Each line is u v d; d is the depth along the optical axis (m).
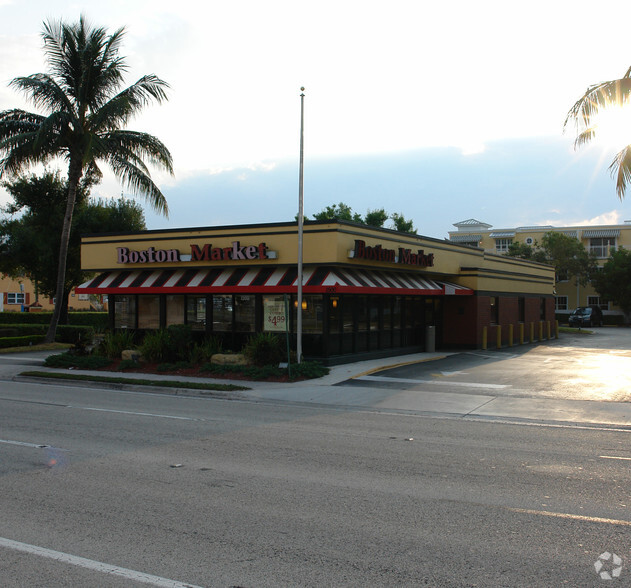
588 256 59.09
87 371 20.38
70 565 5.07
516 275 33.03
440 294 25.67
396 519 6.18
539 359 23.78
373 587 4.66
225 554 5.29
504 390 16.02
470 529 5.90
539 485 7.43
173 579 4.80
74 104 26.30
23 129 25.34
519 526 5.98
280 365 19.61
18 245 34.91
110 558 5.22
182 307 23.41
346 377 18.11
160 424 11.66
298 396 15.34
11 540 5.65
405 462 8.61
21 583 4.73
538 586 4.68
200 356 20.28
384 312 23.70
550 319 38.94
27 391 16.81
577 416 12.68
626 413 12.96
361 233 21.11
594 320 55.56
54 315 29.06
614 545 5.50
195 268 22.92
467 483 7.52
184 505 6.65
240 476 7.83
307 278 19.92
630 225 61.38
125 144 25.86
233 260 21.77
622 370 20.11
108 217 36.97
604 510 6.48
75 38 26.00
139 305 24.44
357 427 11.48
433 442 10.06
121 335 22.72
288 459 8.77
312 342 20.55
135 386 17.23
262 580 4.78
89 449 9.42
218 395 15.88
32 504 6.71
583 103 17.27
